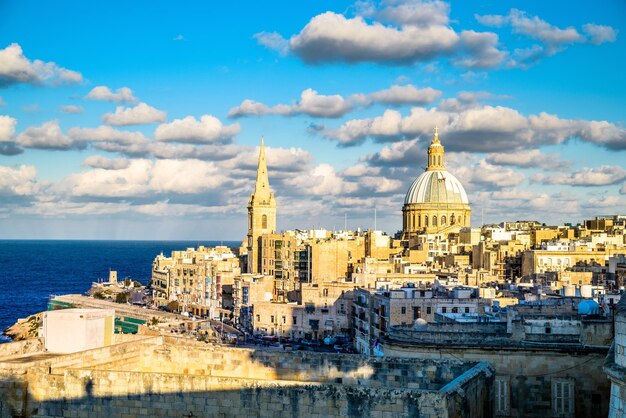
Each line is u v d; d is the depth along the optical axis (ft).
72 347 159.74
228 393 112.68
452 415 105.29
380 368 133.18
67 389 119.85
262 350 141.90
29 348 158.20
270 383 110.93
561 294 451.53
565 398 156.97
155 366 148.05
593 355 157.28
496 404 158.30
